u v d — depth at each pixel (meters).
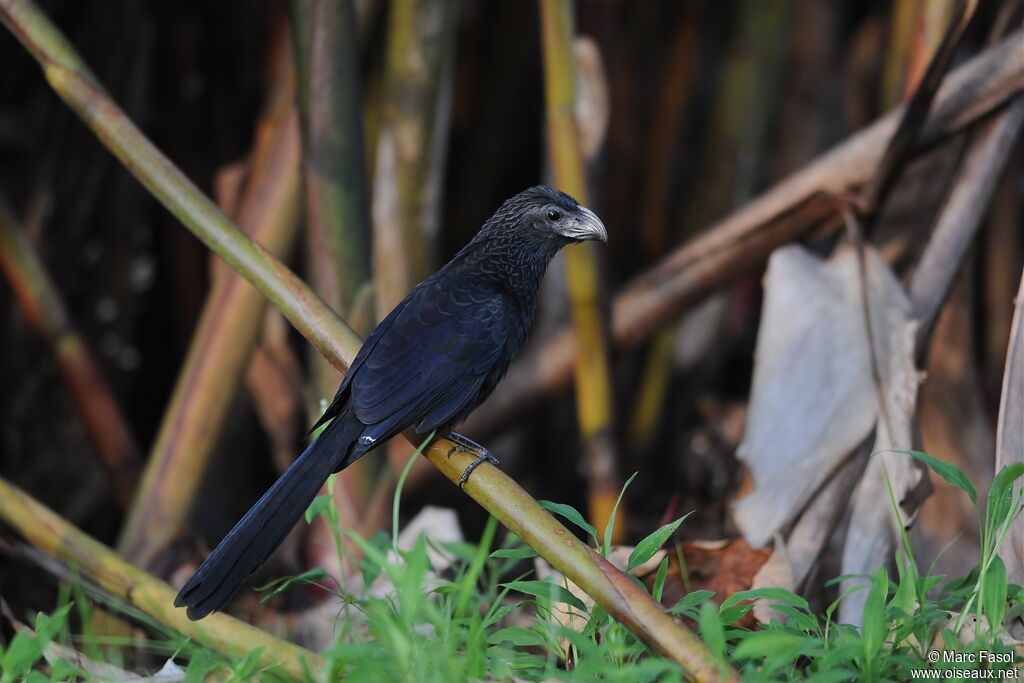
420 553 5.34
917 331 8.31
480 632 5.53
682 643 5.14
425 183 10.90
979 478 9.26
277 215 9.46
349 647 5.20
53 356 10.71
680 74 15.27
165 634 7.98
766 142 15.27
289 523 6.01
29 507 7.77
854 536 7.69
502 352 7.29
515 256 7.79
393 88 10.68
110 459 10.95
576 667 5.45
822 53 15.86
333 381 9.52
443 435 7.06
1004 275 14.79
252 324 9.14
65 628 7.42
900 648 5.80
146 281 14.41
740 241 10.02
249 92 14.33
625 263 15.59
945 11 8.93
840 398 8.09
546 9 9.52
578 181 9.83
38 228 13.38
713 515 13.76
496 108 15.46
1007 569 6.61
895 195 9.84
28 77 13.38
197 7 14.14
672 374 15.43
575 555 5.48
